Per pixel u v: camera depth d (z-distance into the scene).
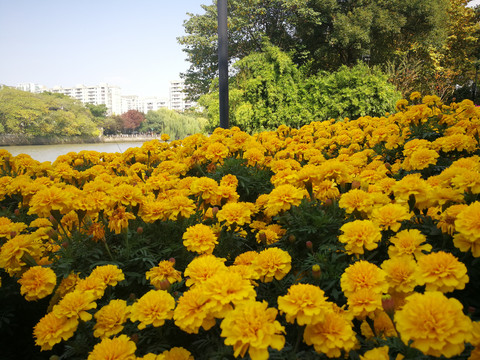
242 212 2.42
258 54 19.39
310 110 15.77
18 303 2.39
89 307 1.73
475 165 2.58
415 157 3.20
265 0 23.39
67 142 65.31
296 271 2.22
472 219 1.64
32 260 2.24
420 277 1.51
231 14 24.92
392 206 2.07
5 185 3.49
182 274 2.37
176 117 46.84
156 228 2.62
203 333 1.90
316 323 1.40
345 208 2.37
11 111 58.62
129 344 1.48
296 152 4.48
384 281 1.54
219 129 5.51
